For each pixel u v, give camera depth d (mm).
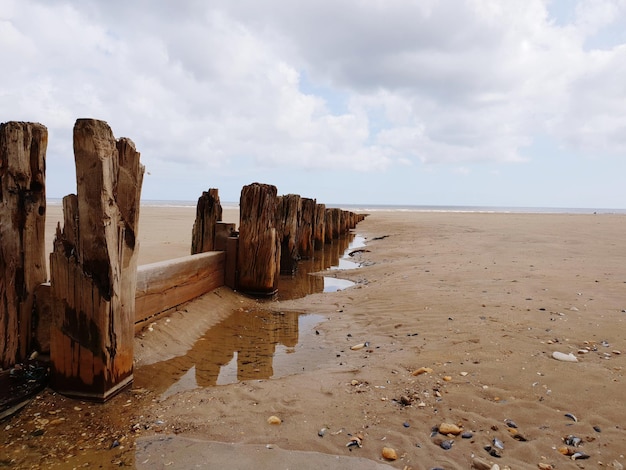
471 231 20109
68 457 2572
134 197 3525
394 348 4660
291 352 4789
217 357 4570
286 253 10320
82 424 2957
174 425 2945
